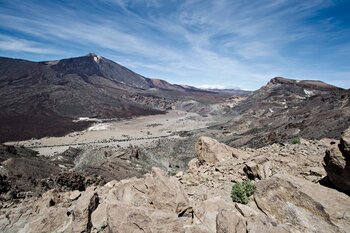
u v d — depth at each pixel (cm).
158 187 1235
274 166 1653
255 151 2255
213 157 2169
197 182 1650
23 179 3441
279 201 1135
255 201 1242
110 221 1127
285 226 1020
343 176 1074
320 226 984
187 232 1049
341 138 1065
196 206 1205
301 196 1077
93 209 1321
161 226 1062
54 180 3541
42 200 1680
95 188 1784
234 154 2117
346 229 934
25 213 1617
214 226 1080
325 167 1166
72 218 1367
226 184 1558
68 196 1709
